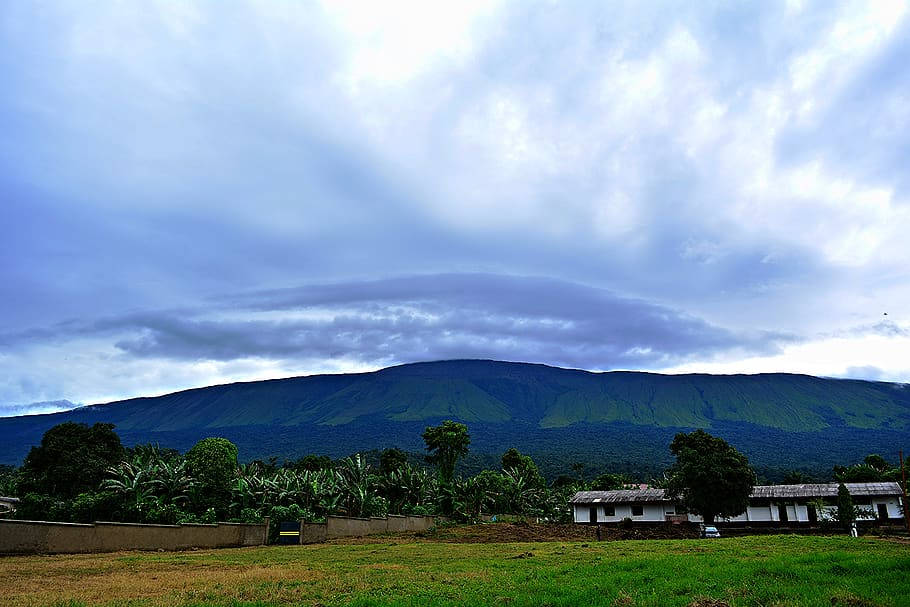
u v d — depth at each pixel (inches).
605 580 631.2
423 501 2721.5
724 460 1939.0
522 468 3464.6
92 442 2278.5
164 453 3029.0
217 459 2150.6
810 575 618.8
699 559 826.8
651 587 578.9
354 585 657.0
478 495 2876.5
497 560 953.5
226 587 652.7
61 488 2142.0
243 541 1471.5
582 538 1717.5
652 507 2472.9
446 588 618.5
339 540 1716.3
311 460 3363.7
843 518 1823.3
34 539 1056.2
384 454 3240.7
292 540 1547.7
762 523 2247.8
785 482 3654.0
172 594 604.4
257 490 2166.6
